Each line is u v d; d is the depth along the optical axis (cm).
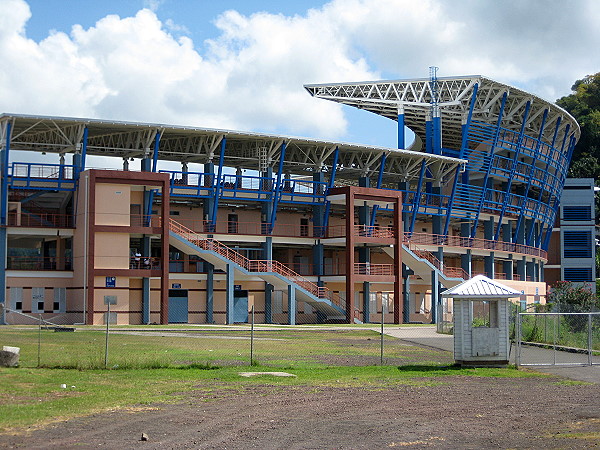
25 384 2394
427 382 2784
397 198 8162
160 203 7694
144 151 7350
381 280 7969
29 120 6738
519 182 10644
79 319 6562
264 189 7819
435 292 8450
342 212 8694
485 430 1919
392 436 1833
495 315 3312
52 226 6869
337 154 8169
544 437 1841
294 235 8369
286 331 5759
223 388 2497
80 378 2580
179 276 7275
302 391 2494
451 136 10506
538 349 4216
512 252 10200
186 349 3731
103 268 6550
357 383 2716
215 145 7544
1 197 6612
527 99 9844
